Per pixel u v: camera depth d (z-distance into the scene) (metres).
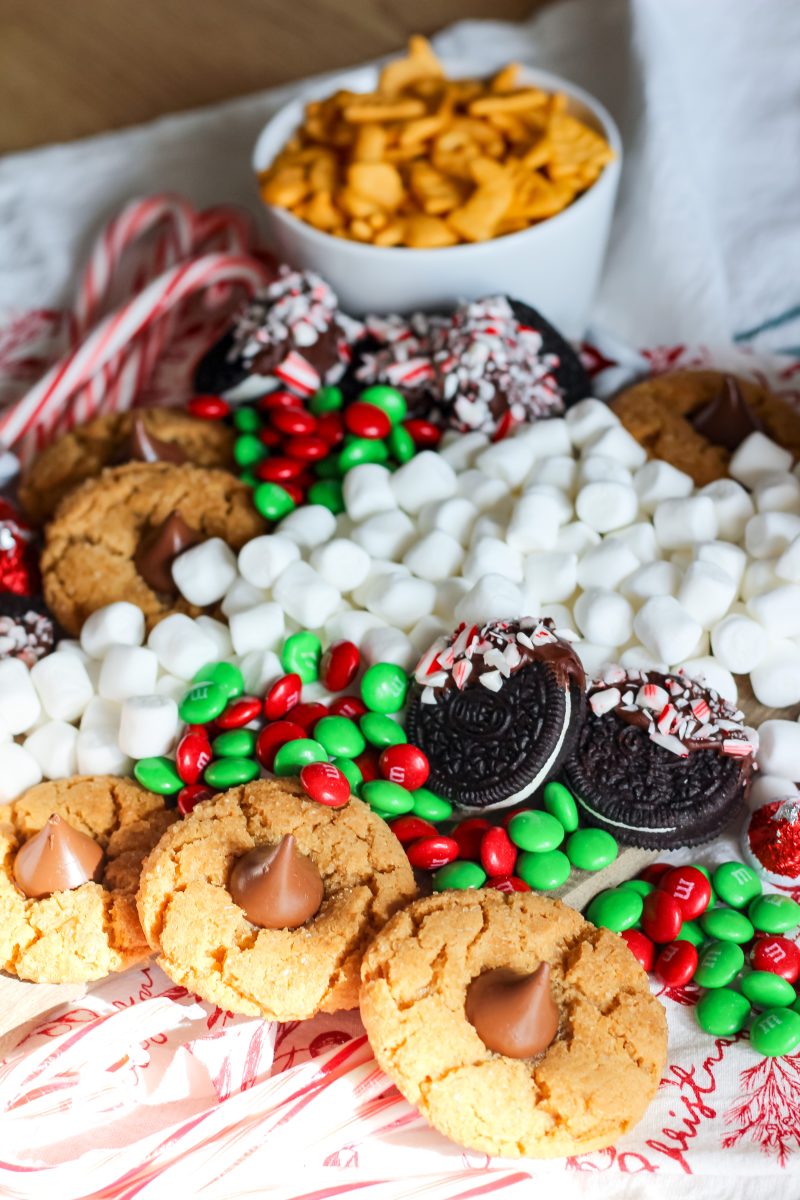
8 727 0.56
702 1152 0.49
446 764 0.54
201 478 0.62
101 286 0.70
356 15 0.83
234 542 0.60
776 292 0.70
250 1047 0.50
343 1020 0.52
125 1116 0.51
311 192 0.65
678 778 0.54
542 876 0.53
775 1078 0.50
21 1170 0.49
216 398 0.64
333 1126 0.49
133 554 0.61
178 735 0.56
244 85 0.80
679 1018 0.52
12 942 0.52
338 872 0.52
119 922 0.52
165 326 0.69
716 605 0.57
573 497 0.61
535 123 0.66
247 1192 0.49
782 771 0.55
